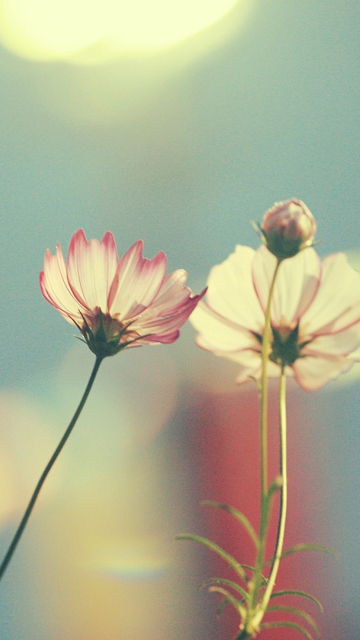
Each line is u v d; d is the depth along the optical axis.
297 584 1.58
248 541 1.56
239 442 1.61
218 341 0.65
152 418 1.71
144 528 1.68
